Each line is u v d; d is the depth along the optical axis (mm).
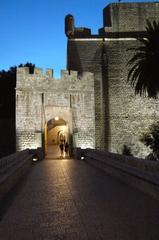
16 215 7727
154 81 27516
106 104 35000
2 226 6785
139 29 37500
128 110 35062
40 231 6371
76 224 6836
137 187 10945
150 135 33188
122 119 34875
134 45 36469
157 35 28047
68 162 25031
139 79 28266
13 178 12289
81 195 10156
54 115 32062
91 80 33531
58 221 7109
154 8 38281
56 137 48531
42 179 14367
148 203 8680
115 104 35156
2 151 40094
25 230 6469
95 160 20984
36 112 31438
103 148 33938
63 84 32375
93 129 32969
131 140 34656
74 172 17156
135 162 11750
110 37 36594
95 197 9766
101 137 34125
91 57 36219
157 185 8891
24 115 31203
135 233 6109
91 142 32719
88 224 6816
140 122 35000
